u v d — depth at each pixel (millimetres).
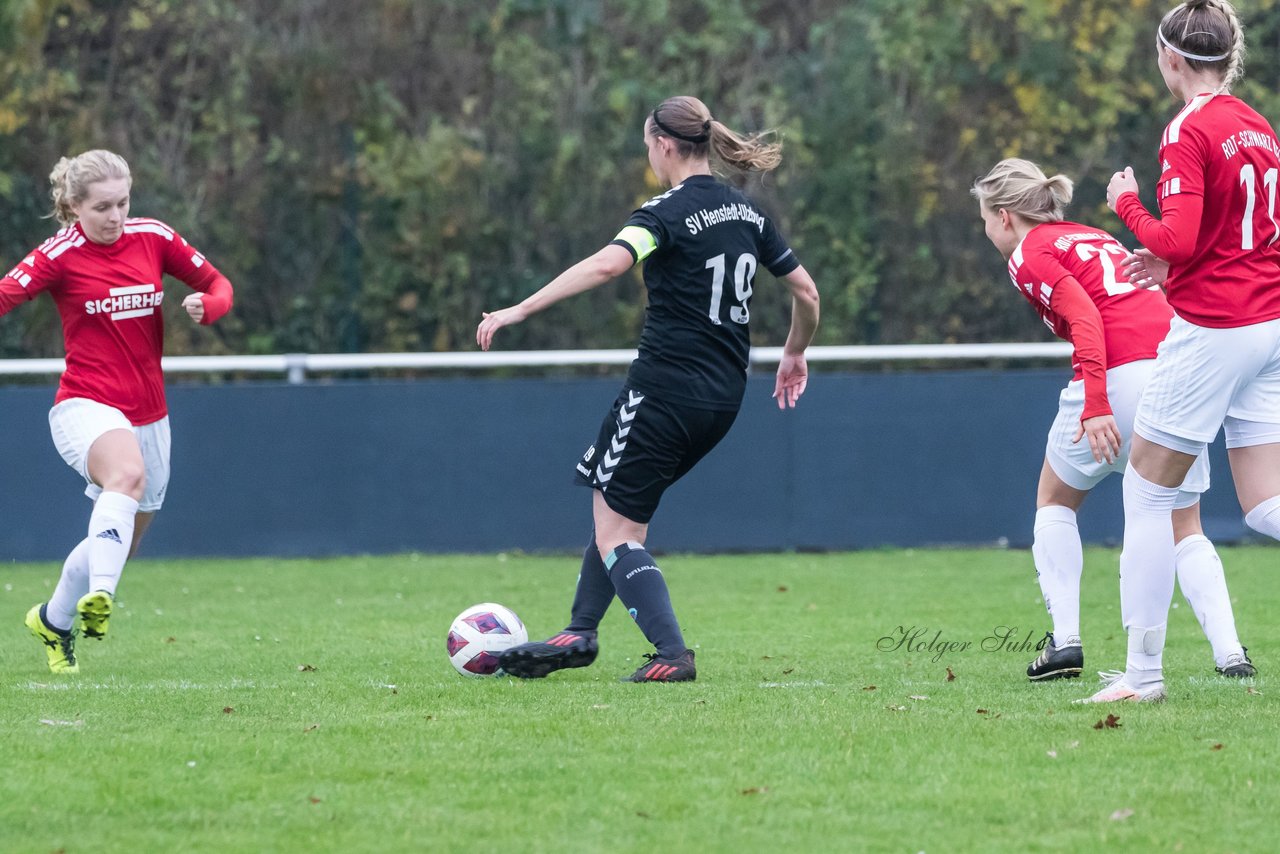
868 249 43688
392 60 47375
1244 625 25516
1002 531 39688
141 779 13648
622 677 19812
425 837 11828
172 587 33125
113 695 18359
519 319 17750
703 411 18875
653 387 18844
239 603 30344
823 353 39844
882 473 39594
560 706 16953
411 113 47438
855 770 13703
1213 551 19844
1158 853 11328
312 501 38969
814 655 22422
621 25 50250
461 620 20172
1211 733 15047
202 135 45562
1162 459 16422
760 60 49969
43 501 38219
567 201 43281
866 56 46688
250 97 46094
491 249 43156
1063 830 11891
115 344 20688
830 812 12422
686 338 18812
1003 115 46281
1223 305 15945
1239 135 15828
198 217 43344
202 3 47625
